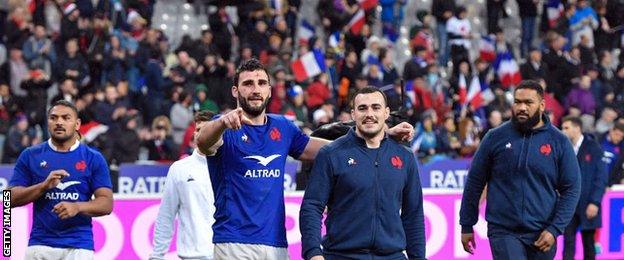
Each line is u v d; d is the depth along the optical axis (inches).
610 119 939.3
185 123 857.5
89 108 800.9
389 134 375.2
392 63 1045.2
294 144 376.5
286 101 884.0
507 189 417.7
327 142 381.7
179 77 890.1
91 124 792.3
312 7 1177.4
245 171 362.9
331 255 372.2
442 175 693.3
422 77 939.3
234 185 363.6
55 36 933.2
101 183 413.7
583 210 562.9
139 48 925.8
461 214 430.9
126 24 957.8
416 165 375.2
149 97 888.3
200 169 429.7
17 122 792.3
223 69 925.8
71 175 411.8
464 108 957.8
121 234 577.6
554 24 1160.8
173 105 860.0
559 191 419.8
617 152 671.1
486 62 1061.8
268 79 364.8
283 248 366.9
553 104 994.1
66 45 900.6
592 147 559.5
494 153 419.5
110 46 915.4
